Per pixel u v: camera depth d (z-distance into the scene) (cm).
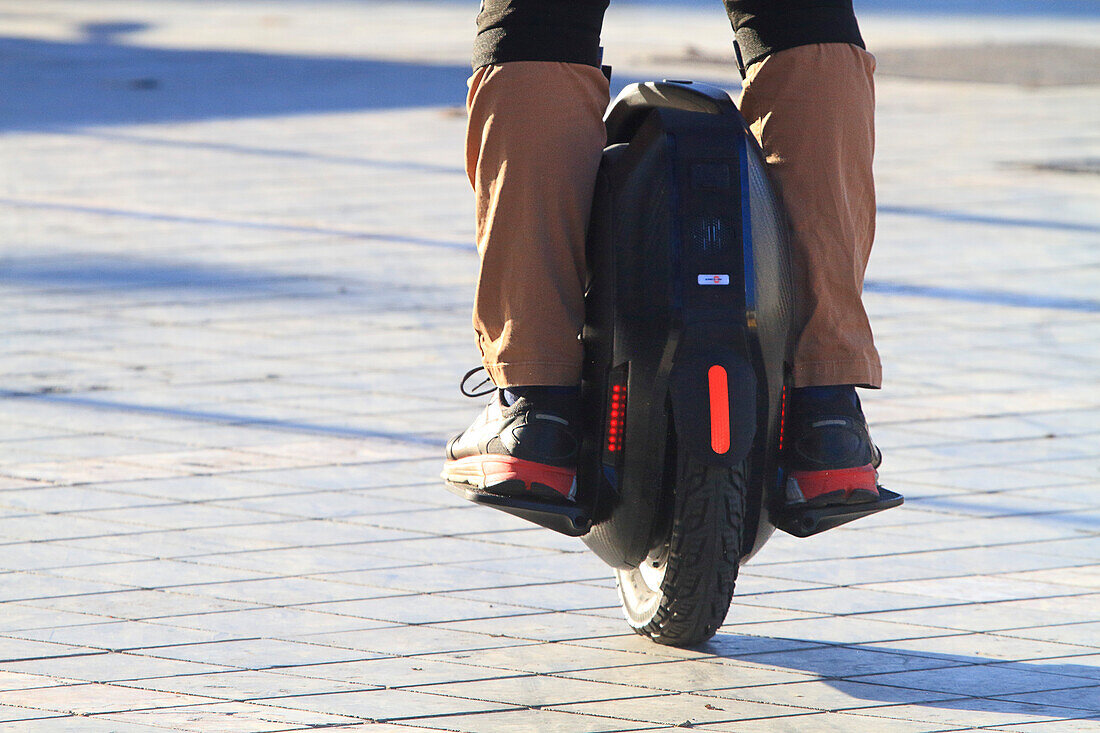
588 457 1115
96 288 2892
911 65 6962
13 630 1333
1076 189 4091
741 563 1153
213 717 1129
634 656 1293
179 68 6612
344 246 3316
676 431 1038
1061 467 1933
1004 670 1270
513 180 1082
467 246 3341
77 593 1439
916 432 2092
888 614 1423
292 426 2077
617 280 1070
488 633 1352
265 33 8169
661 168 1052
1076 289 2986
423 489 1819
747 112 1150
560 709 1162
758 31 1120
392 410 2162
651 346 1048
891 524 1717
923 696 1205
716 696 1196
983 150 4744
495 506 1104
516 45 1079
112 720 1120
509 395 1131
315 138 4881
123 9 9638
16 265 3072
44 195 3834
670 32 8062
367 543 1619
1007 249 3350
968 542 1652
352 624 1369
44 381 2275
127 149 4603
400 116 5375
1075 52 7512
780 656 1301
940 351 2536
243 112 5441
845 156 1112
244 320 2673
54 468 1869
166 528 1652
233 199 3838
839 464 1104
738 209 1045
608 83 1121
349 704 1164
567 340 1100
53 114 5319
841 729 1127
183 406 2161
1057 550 1625
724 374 1023
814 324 1109
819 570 1559
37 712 1134
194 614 1387
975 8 10300
